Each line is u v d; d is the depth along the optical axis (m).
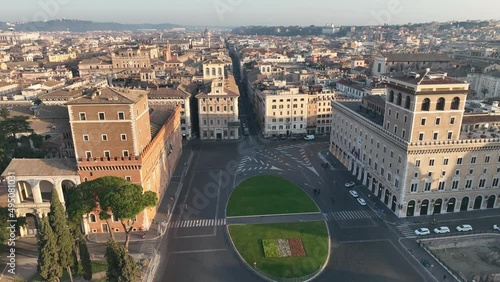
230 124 191.00
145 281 81.50
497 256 93.12
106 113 94.50
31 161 100.38
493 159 109.25
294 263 88.62
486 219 108.75
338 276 84.50
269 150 174.62
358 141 137.62
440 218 109.38
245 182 136.38
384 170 118.06
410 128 102.19
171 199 122.25
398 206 110.12
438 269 87.19
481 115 120.12
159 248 95.38
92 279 81.25
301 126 197.00
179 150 164.88
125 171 98.19
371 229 103.94
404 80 105.75
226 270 86.81
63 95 175.88
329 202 120.19
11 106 176.00
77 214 82.00
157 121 135.25
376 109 138.12
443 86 99.38
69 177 97.50
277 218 109.81
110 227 96.81
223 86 187.88
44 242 70.25
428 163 105.62
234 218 110.12
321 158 162.88
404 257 91.56
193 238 99.94
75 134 95.75
